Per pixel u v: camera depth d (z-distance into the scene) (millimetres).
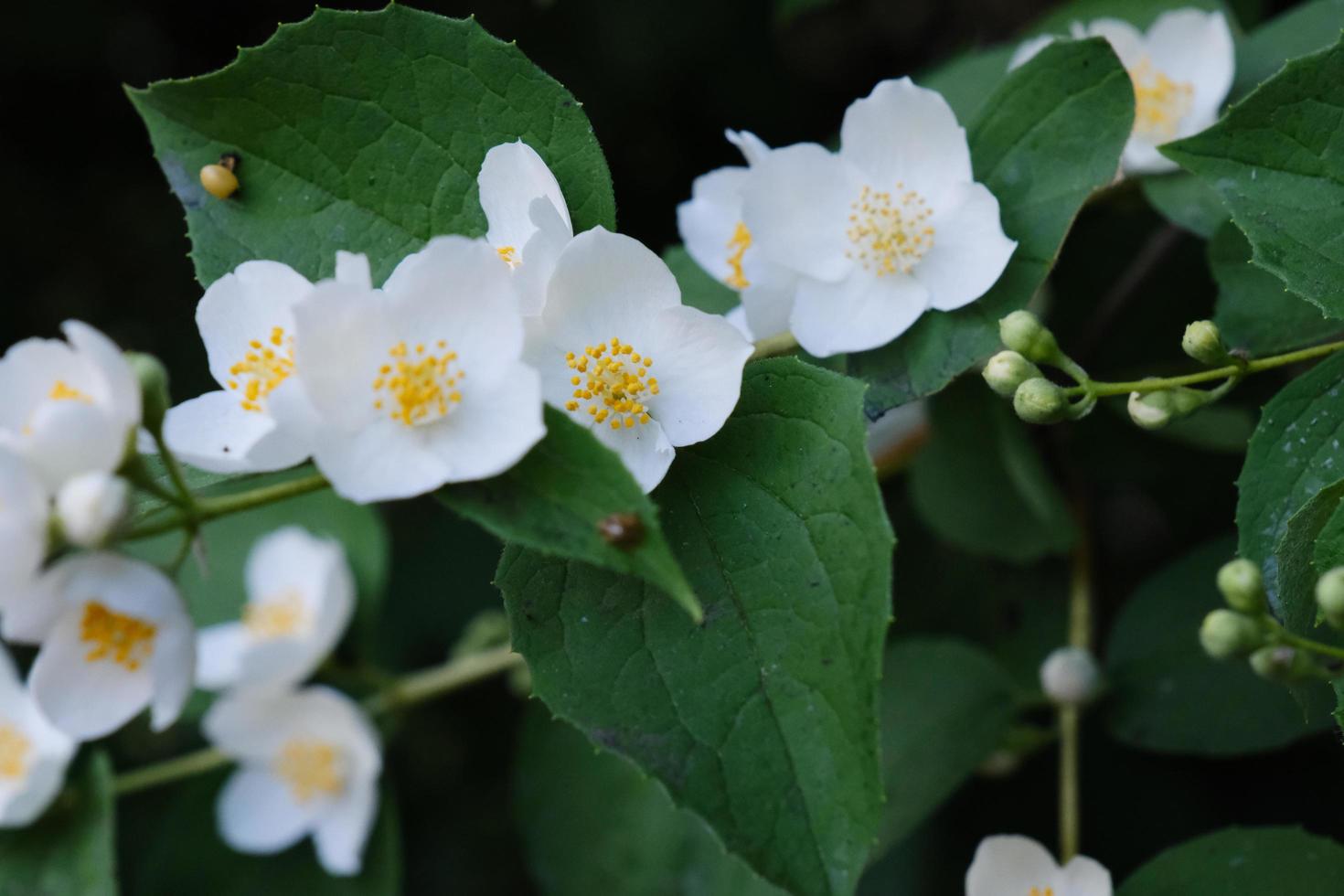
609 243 455
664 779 446
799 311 489
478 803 633
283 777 593
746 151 497
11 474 437
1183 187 511
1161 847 570
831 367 489
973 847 578
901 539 580
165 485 460
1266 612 460
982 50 598
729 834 444
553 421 443
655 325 459
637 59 678
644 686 451
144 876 591
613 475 438
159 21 719
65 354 451
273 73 477
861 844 441
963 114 551
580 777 575
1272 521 467
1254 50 526
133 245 723
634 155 694
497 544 638
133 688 458
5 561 437
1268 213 467
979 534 552
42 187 720
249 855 595
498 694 646
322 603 581
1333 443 467
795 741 446
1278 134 470
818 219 491
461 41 476
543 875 572
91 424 439
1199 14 521
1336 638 468
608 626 454
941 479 550
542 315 458
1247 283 495
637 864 565
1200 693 523
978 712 535
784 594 451
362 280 447
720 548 455
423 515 653
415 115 477
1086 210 525
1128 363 562
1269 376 542
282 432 446
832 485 452
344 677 593
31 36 696
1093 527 560
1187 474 565
